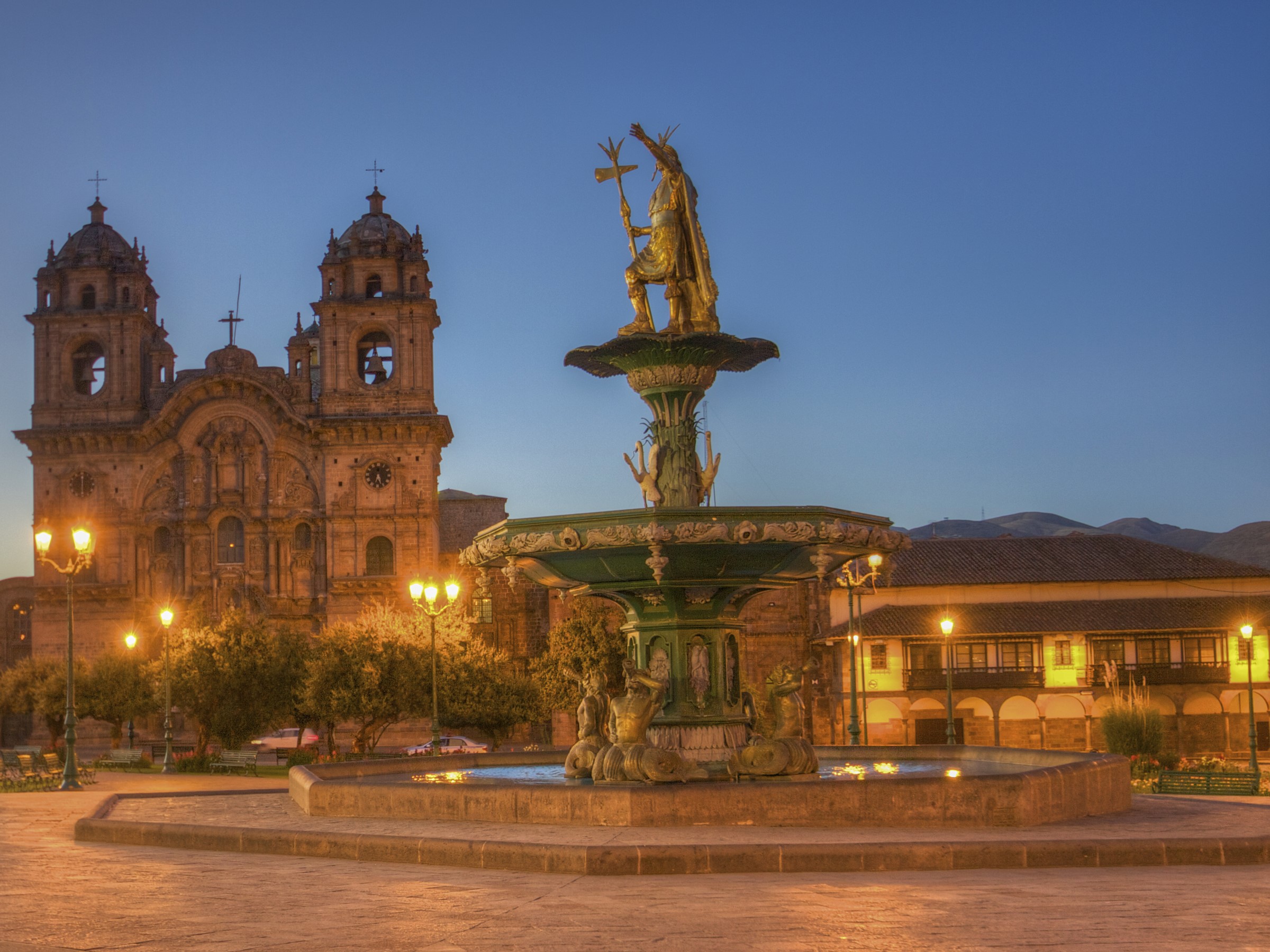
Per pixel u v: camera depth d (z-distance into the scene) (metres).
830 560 21.00
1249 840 15.66
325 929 11.72
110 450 88.69
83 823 19.94
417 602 45.69
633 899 13.06
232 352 88.88
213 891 14.02
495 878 14.70
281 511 87.50
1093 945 10.59
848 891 13.42
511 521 20.91
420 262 88.50
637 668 20.72
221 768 53.66
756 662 84.69
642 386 23.31
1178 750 75.25
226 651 65.12
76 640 87.12
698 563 20.70
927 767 26.53
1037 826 18.11
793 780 19.67
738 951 10.51
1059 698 75.44
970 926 11.42
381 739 83.81
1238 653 75.56
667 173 23.31
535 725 84.38
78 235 91.44
